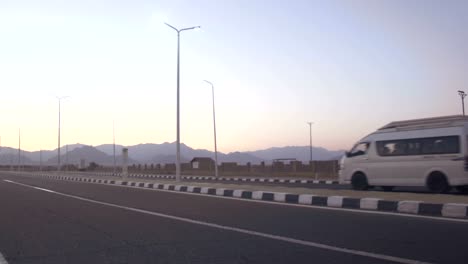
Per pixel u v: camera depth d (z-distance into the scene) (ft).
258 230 37.88
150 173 238.89
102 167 331.36
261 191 66.85
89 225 42.55
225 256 29.12
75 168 361.10
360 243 31.89
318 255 28.81
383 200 49.67
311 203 57.11
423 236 33.65
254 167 183.21
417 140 65.41
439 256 27.73
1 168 434.30
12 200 69.00
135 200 65.62
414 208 46.62
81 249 32.17
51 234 38.32
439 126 63.57
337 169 144.25
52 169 361.92
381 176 69.05
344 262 26.99
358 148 72.59
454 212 43.47
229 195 71.72
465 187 61.98
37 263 28.48
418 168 64.80
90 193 81.20
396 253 28.73
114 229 40.01
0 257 30.14
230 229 38.63
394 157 67.67
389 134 68.90
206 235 36.19
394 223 39.63
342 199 53.57
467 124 61.72
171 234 36.99
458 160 61.00
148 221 44.16
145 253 30.45
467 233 34.45
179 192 81.35
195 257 29.01
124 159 115.03
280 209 51.65
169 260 28.45
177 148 101.24
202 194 75.66
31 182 133.28
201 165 222.89
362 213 46.60
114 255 30.09
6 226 42.98
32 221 45.93
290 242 32.83
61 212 52.90
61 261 28.86
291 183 109.60
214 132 164.14
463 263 26.16
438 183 63.05
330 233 35.83
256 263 27.20
